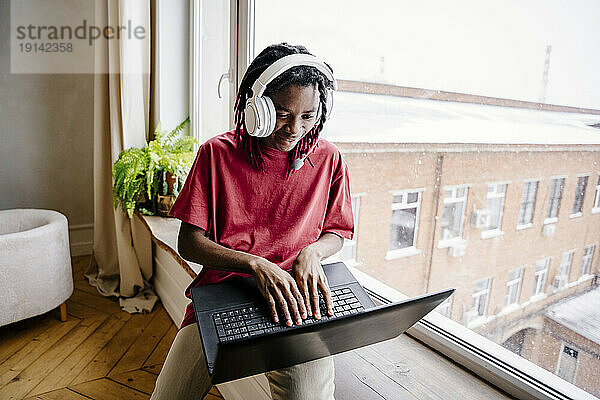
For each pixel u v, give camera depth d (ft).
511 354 3.51
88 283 9.62
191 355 3.31
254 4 5.95
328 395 3.09
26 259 7.09
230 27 6.42
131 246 8.71
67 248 7.97
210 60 7.86
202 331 2.78
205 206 3.29
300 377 3.02
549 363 3.17
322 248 3.42
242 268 3.06
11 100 10.38
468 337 3.87
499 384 3.60
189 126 8.66
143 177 7.78
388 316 2.46
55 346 7.23
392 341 4.36
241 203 3.33
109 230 9.31
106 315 8.29
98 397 6.02
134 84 8.25
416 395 3.59
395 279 4.48
